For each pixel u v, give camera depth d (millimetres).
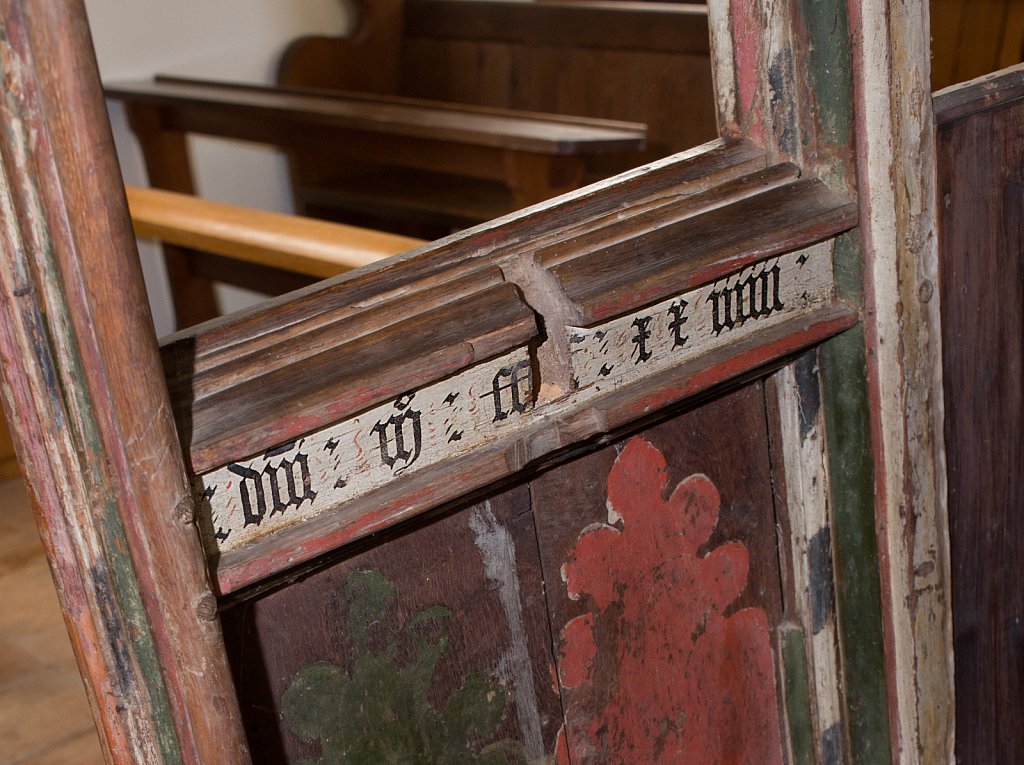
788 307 1534
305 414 1146
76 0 961
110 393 1044
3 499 3453
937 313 1618
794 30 1464
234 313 1241
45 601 2967
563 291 1321
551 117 3008
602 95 3424
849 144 1481
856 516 1699
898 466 1646
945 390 1708
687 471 1584
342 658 1343
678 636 1660
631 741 1661
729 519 1656
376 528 1240
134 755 1181
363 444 1224
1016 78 1635
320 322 1237
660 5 3320
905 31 1454
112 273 1019
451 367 1226
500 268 1326
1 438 3549
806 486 1698
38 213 997
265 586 1224
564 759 1594
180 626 1128
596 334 1368
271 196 3906
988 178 1642
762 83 1504
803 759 1859
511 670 1498
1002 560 1917
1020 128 1652
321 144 3273
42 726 2523
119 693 1155
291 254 2588
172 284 3436
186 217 2834
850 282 1562
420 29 3932
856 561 1731
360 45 3910
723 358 1476
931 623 1775
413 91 4016
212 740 1177
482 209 3316
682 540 1613
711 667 1714
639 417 1453
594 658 1579
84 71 973
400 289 1285
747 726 1792
